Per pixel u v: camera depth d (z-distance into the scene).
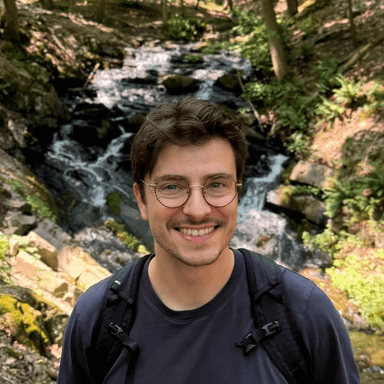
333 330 0.99
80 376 1.09
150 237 8.56
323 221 8.93
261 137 11.63
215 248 0.94
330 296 7.02
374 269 7.49
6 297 4.03
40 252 5.76
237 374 0.92
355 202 8.45
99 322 1.03
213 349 0.94
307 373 0.96
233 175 0.95
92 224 8.34
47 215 7.62
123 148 10.82
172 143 0.91
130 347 0.96
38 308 4.39
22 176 8.18
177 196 0.92
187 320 0.97
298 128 11.25
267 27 12.86
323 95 11.65
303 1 20.80
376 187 8.34
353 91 10.36
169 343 0.96
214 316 0.97
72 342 1.08
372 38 13.01
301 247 8.60
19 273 5.22
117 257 7.60
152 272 1.05
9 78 10.45
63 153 10.30
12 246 5.54
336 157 9.72
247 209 9.97
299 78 13.11
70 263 6.17
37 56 12.45
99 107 12.09
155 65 15.64
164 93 13.79
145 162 0.96
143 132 0.96
